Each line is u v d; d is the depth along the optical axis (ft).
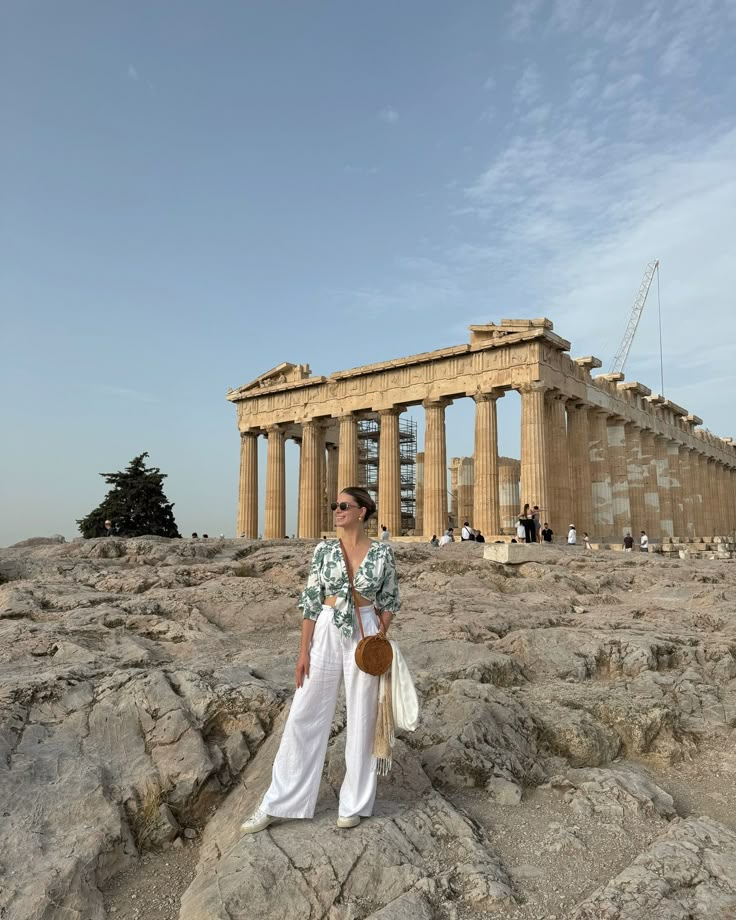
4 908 14.46
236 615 36.73
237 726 21.81
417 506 197.16
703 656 32.12
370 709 16.94
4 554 61.52
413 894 14.64
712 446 238.27
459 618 36.17
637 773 21.77
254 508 191.52
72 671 23.47
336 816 16.92
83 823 17.19
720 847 16.83
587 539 129.90
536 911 14.84
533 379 134.62
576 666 29.71
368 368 159.84
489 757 20.93
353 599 17.16
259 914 14.07
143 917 15.23
